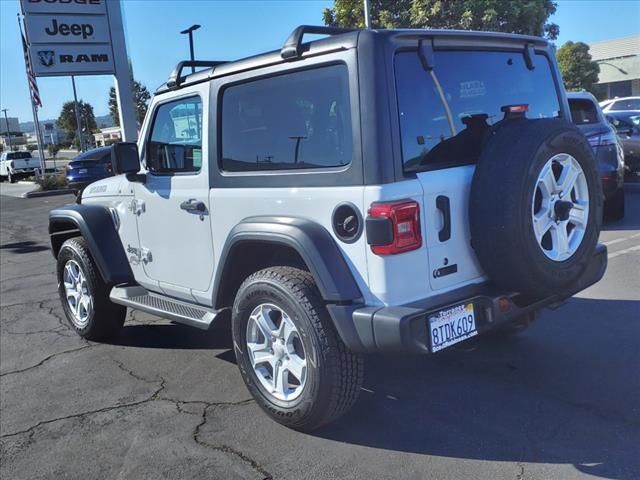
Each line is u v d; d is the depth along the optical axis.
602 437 3.22
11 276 8.84
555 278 3.17
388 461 3.13
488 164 3.08
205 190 3.87
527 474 2.93
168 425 3.71
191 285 4.18
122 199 4.78
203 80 3.84
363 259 2.99
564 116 4.01
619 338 4.56
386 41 2.95
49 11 13.71
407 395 3.85
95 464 3.33
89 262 5.05
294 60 3.25
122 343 5.29
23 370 4.83
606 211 8.88
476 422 3.46
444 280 3.12
